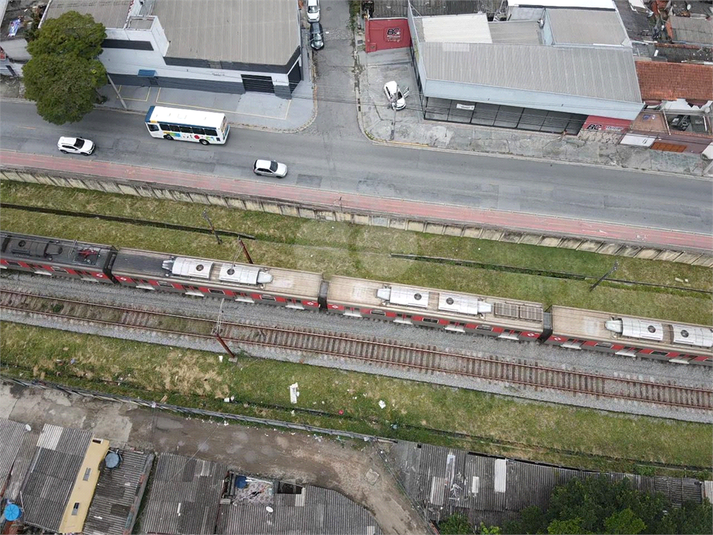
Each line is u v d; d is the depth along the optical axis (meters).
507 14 60.66
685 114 58.28
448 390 47.34
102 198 56.88
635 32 62.16
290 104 61.84
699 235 54.00
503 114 58.91
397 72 63.94
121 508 41.22
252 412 46.62
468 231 53.16
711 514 37.34
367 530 40.09
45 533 40.16
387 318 49.47
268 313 50.53
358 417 46.44
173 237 54.59
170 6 61.44
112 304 51.31
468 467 42.16
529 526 38.12
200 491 41.28
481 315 46.69
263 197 54.66
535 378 47.50
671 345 45.44
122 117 61.06
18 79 64.00
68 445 40.97
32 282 52.62
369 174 57.31
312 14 66.44
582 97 54.69
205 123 56.53
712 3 64.94
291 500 41.09
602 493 38.38
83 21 53.88
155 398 47.25
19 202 57.00
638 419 46.19
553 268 52.72
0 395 47.38
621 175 57.50
